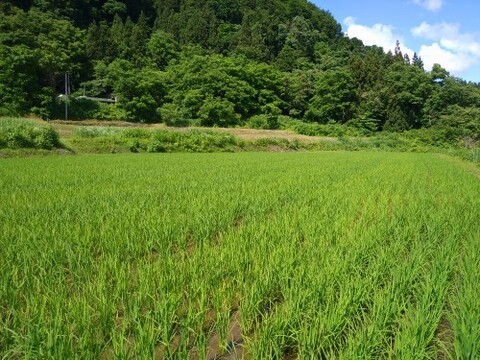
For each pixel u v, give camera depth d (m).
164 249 5.30
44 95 45.38
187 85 61.28
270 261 4.46
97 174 13.41
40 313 3.19
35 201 8.19
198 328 3.35
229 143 35.84
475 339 2.94
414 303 4.09
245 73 67.62
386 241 6.04
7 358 2.84
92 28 71.88
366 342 2.92
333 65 88.25
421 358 2.85
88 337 2.90
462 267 4.66
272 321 3.27
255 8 116.81
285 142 41.28
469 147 58.16
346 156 29.09
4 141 21.03
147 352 2.77
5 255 4.75
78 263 4.40
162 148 30.28
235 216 7.52
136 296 3.73
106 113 50.78
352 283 3.81
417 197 9.73
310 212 7.48
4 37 48.78
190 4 110.69
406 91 71.25
